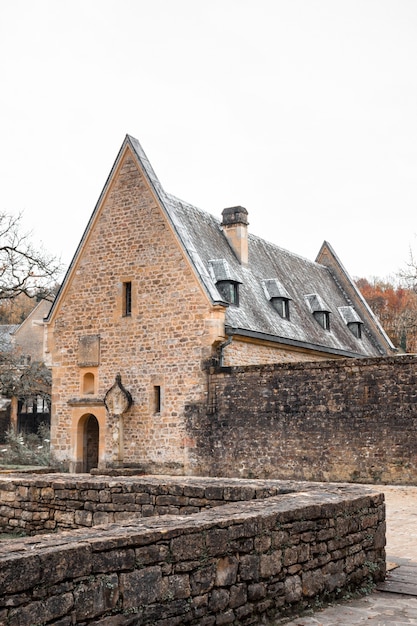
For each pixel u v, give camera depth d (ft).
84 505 34.55
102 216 87.76
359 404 65.62
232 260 93.86
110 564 17.17
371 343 124.98
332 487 30.35
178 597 18.65
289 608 22.25
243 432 72.79
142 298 83.20
